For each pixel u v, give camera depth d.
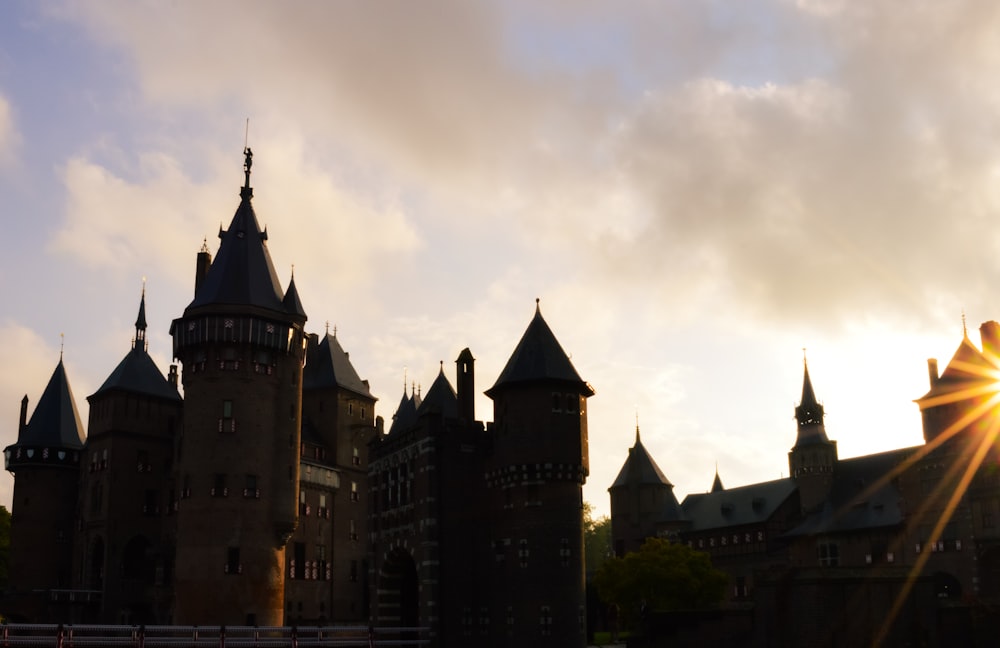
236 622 83.81
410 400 113.69
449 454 78.94
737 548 146.88
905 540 114.25
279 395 91.75
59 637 59.72
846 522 125.12
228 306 88.56
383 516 86.19
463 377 82.19
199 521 85.25
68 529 114.12
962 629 61.78
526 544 74.12
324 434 121.31
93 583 105.81
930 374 118.56
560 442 75.38
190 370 89.00
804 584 61.38
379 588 85.06
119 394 107.75
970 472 105.88
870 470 130.88
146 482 108.12
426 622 75.38
